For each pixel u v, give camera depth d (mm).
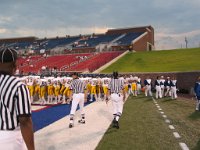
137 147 8047
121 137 9328
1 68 3354
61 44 70875
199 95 16297
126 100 22891
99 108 17094
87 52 61688
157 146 8188
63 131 10188
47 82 20156
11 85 3213
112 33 72250
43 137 9219
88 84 21938
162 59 48844
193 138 9266
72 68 46906
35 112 15352
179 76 31797
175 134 9852
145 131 10328
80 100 11289
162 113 15148
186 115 14453
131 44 58531
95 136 9430
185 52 52062
